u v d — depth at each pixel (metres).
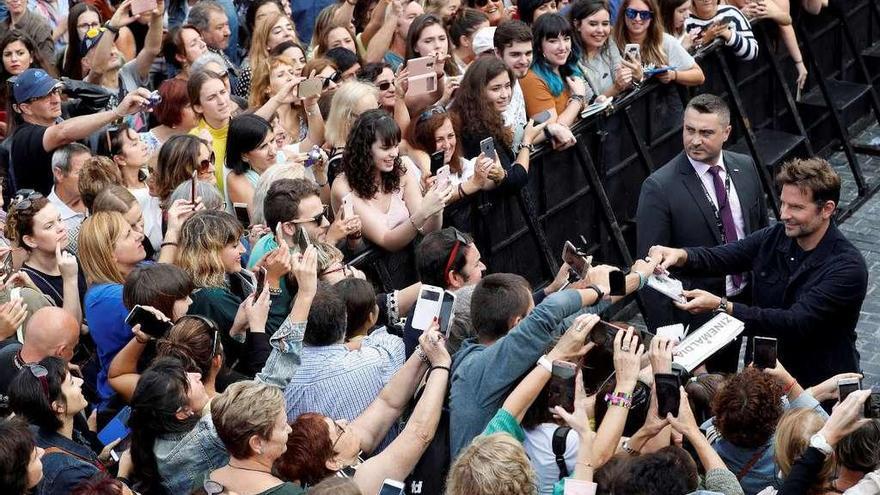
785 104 16.00
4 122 12.84
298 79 12.09
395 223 10.96
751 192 11.03
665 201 10.88
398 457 7.44
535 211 12.54
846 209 15.66
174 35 13.75
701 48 14.67
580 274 8.49
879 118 17.22
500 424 7.36
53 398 7.73
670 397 7.51
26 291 9.57
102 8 15.51
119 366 8.69
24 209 9.88
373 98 11.68
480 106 11.96
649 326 10.93
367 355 8.35
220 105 11.84
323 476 7.36
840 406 7.12
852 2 17.30
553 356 7.51
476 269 9.41
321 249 9.59
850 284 9.56
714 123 10.69
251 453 7.05
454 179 11.73
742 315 9.66
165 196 10.79
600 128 13.33
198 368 8.05
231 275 9.40
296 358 8.12
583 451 7.14
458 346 8.45
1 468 6.92
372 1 15.14
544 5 14.30
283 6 15.38
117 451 8.22
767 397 7.79
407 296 9.66
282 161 11.33
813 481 7.12
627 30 13.78
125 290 8.77
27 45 13.01
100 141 12.02
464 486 6.48
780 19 15.62
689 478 6.86
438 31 13.11
